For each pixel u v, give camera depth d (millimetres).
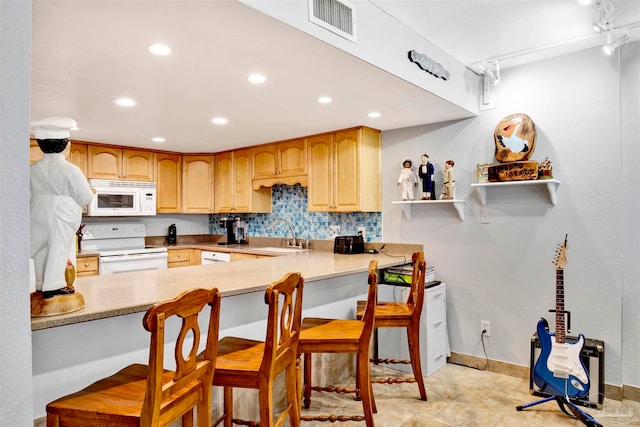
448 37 2619
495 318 3199
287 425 2287
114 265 4312
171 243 5359
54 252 1442
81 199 1467
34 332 1542
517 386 2895
